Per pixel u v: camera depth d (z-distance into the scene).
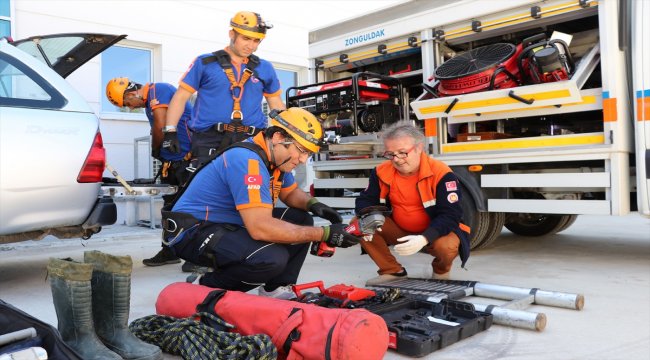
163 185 3.72
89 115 3.28
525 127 4.68
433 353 2.09
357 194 5.61
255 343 1.79
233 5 8.62
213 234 2.40
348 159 5.41
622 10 3.76
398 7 5.05
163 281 3.59
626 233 5.93
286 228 2.31
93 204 3.28
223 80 3.53
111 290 1.94
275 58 9.19
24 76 3.07
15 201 2.90
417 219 3.26
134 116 7.68
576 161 4.17
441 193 3.07
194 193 2.50
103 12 7.28
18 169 2.90
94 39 3.77
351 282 3.49
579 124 4.54
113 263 1.93
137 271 3.97
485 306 2.52
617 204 3.69
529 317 2.35
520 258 4.38
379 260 3.37
